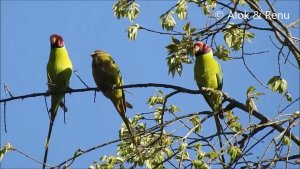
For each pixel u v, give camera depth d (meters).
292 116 9.36
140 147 10.55
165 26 11.07
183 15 10.95
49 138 10.84
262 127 10.20
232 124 11.16
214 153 8.98
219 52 12.12
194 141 9.78
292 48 10.52
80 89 10.80
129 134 11.39
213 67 13.38
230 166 9.04
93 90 10.80
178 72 11.36
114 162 10.04
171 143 9.77
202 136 9.90
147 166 9.95
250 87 9.38
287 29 10.96
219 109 10.33
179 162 9.32
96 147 9.86
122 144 11.06
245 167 9.48
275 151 8.99
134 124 11.58
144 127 11.52
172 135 10.21
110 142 9.96
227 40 11.97
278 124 9.80
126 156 10.41
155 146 10.52
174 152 10.09
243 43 11.05
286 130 9.05
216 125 10.89
